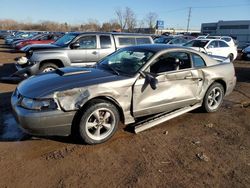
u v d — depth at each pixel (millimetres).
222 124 5383
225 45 15359
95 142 4246
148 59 4797
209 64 5711
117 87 4348
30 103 3877
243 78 10773
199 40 15070
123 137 4582
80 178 3391
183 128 5105
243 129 5152
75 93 4012
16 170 3518
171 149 4227
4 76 9727
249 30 64375
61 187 3209
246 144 4512
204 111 5934
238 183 3410
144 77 4621
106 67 5059
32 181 3307
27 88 4184
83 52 8992
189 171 3627
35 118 3795
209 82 5664
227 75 6035
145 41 10180
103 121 4301
